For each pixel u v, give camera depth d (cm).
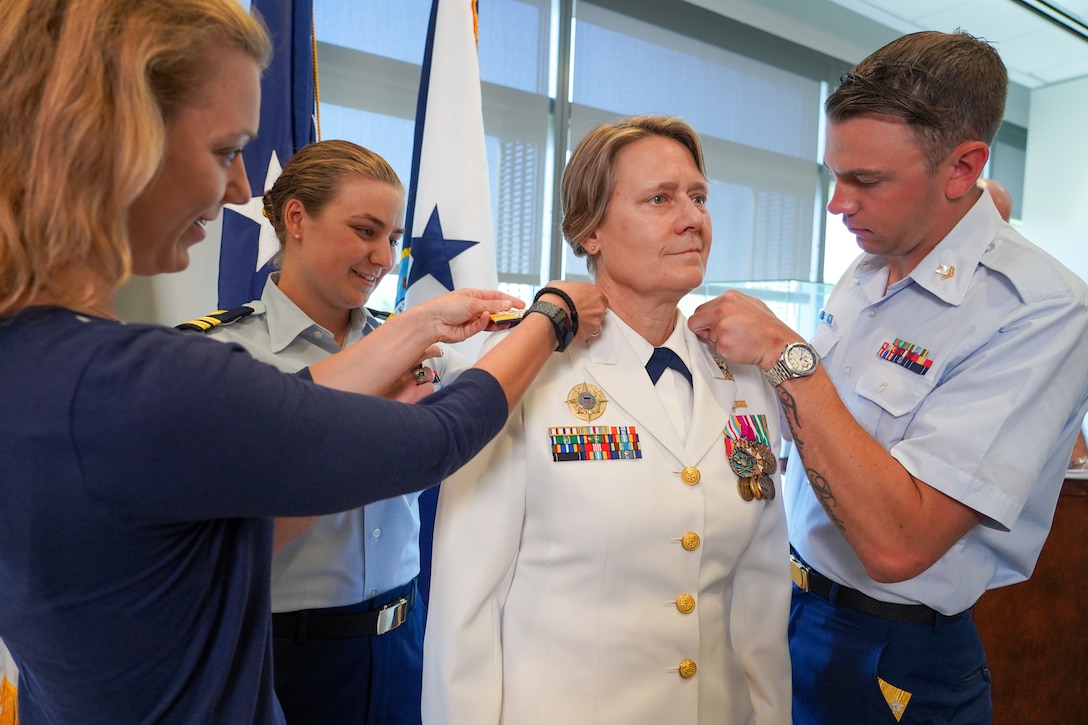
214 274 227
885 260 136
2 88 53
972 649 124
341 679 129
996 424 102
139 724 62
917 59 107
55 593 56
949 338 117
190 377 56
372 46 283
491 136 319
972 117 108
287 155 199
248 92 64
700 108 386
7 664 153
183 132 60
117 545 56
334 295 138
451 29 219
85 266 57
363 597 132
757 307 114
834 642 128
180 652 62
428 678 99
